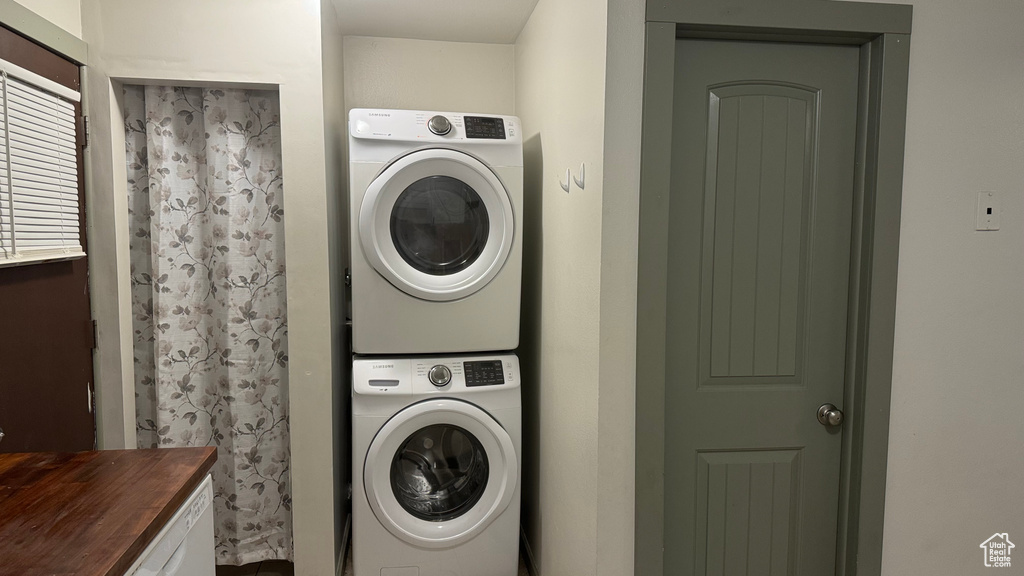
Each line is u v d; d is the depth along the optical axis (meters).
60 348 1.88
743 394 1.85
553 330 2.17
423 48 2.87
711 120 1.77
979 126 1.78
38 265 1.76
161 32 2.06
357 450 2.22
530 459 2.60
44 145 1.77
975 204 1.80
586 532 1.80
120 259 2.12
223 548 2.36
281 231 2.28
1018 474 1.89
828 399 1.88
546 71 2.24
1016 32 1.77
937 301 1.81
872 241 1.76
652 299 1.67
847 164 1.82
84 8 2.02
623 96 1.62
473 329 2.32
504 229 2.27
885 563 1.87
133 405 2.22
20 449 1.67
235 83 2.11
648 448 1.71
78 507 1.08
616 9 1.60
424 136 2.21
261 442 2.34
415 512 2.31
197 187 2.22
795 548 1.91
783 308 1.84
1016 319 1.84
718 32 1.70
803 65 1.79
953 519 1.88
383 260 2.20
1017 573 1.92
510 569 2.36
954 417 1.85
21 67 1.66
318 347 2.22
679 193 1.77
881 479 1.82
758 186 1.80
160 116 2.16
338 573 2.41
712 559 1.89
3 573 0.86
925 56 1.74
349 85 2.83
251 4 2.10
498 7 2.45
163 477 1.22
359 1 2.38
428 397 2.24
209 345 2.28
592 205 1.71
